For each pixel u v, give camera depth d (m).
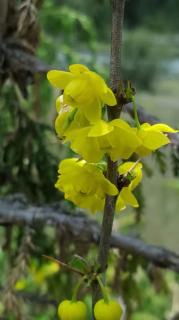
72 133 0.15
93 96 0.15
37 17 0.28
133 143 0.15
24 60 0.28
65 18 0.49
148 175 0.29
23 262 0.27
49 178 0.31
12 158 0.31
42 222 0.27
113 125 0.15
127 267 0.28
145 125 0.16
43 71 0.27
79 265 0.16
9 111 0.32
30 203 0.28
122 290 0.29
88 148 0.15
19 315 0.28
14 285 0.28
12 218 0.27
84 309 0.16
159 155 0.27
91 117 0.15
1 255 0.41
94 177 0.16
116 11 0.15
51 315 0.41
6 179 0.32
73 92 0.15
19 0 0.29
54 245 0.31
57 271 0.31
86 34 0.50
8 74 0.29
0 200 0.28
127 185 0.16
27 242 0.27
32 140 0.31
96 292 0.16
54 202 0.29
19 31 0.28
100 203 0.17
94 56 0.51
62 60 0.50
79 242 0.28
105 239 0.16
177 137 0.24
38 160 0.31
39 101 0.33
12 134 0.31
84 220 0.27
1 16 0.28
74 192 0.16
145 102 1.16
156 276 0.28
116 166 0.16
